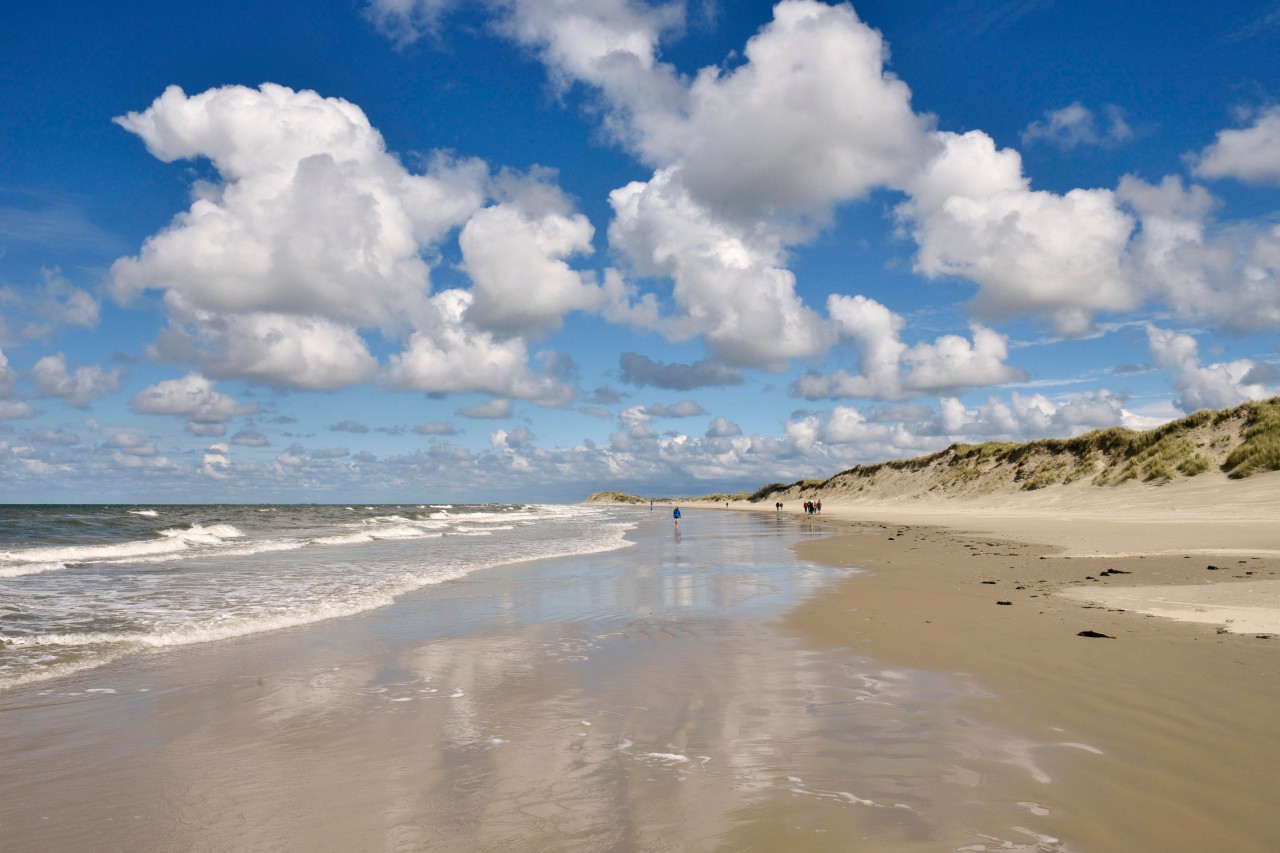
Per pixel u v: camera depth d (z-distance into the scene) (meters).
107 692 7.59
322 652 9.46
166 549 27.27
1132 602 11.33
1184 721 5.81
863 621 10.84
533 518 71.81
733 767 5.16
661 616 11.93
